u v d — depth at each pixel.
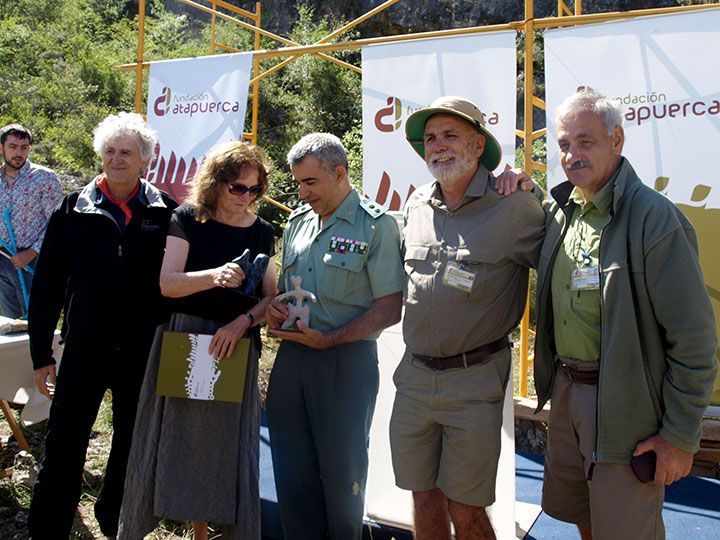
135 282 2.72
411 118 2.32
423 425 2.30
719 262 3.24
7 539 2.95
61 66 13.37
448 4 14.88
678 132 3.26
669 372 1.87
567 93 3.43
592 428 1.98
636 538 1.90
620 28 3.33
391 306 2.39
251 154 2.41
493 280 2.19
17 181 4.49
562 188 2.13
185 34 17.45
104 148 2.67
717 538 2.78
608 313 1.90
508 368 2.31
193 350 2.36
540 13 14.07
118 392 2.77
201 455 2.38
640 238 1.86
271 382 2.51
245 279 2.35
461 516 2.23
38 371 2.73
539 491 3.38
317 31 14.78
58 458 2.62
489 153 2.27
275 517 3.01
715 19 3.17
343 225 2.44
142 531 2.42
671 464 1.84
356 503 2.39
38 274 2.75
